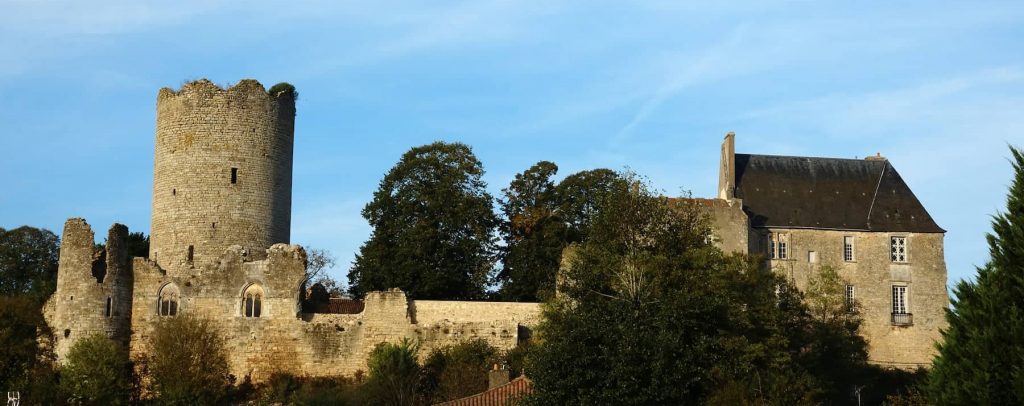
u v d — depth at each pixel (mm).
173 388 68812
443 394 65438
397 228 84312
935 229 82000
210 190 77750
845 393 68688
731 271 63781
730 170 82688
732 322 58531
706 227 69000
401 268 82125
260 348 73875
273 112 80188
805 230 81000
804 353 67375
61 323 72500
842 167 85000
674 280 60125
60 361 71562
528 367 54344
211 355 71188
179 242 77375
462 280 83625
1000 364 39562
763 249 80500
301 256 75375
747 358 56688
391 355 67688
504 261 86688
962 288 41812
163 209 78500
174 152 78500
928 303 80875
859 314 79812
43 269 102750
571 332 52156
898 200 83312
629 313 53281
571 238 85500
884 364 79438
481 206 85312
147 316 74375
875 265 81188
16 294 96125
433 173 86750
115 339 73125
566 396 50875
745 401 52031
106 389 68000
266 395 70875
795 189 83125
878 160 85812
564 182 89312
